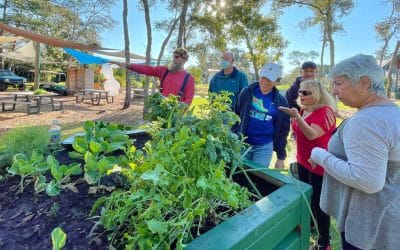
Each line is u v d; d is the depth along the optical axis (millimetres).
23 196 1538
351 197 1480
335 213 1631
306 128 2355
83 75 18844
